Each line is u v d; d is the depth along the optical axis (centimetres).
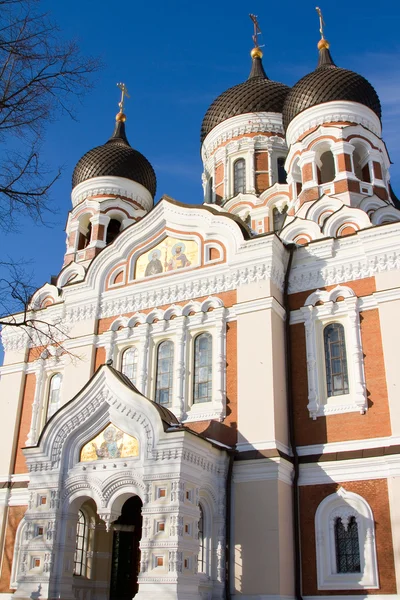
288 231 2225
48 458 1772
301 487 1789
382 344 1828
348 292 1942
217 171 3119
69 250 2892
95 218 2869
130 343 2172
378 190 2417
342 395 1862
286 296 2034
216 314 2020
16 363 2441
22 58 1235
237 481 1769
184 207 2222
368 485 1709
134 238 2292
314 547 1716
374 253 1938
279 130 3094
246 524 1712
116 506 1662
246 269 2017
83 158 3092
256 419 1823
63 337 2297
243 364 1906
